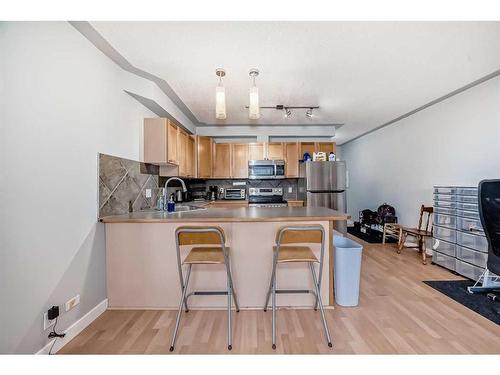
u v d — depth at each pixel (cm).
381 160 504
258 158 472
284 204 452
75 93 177
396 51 212
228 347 157
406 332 172
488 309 205
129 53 212
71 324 169
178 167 330
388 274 286
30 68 140
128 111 253
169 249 207
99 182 203
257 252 206
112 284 210
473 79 271
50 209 153
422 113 380
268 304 208
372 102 346
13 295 129
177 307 209
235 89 293
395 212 455
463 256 279
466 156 303
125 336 171
